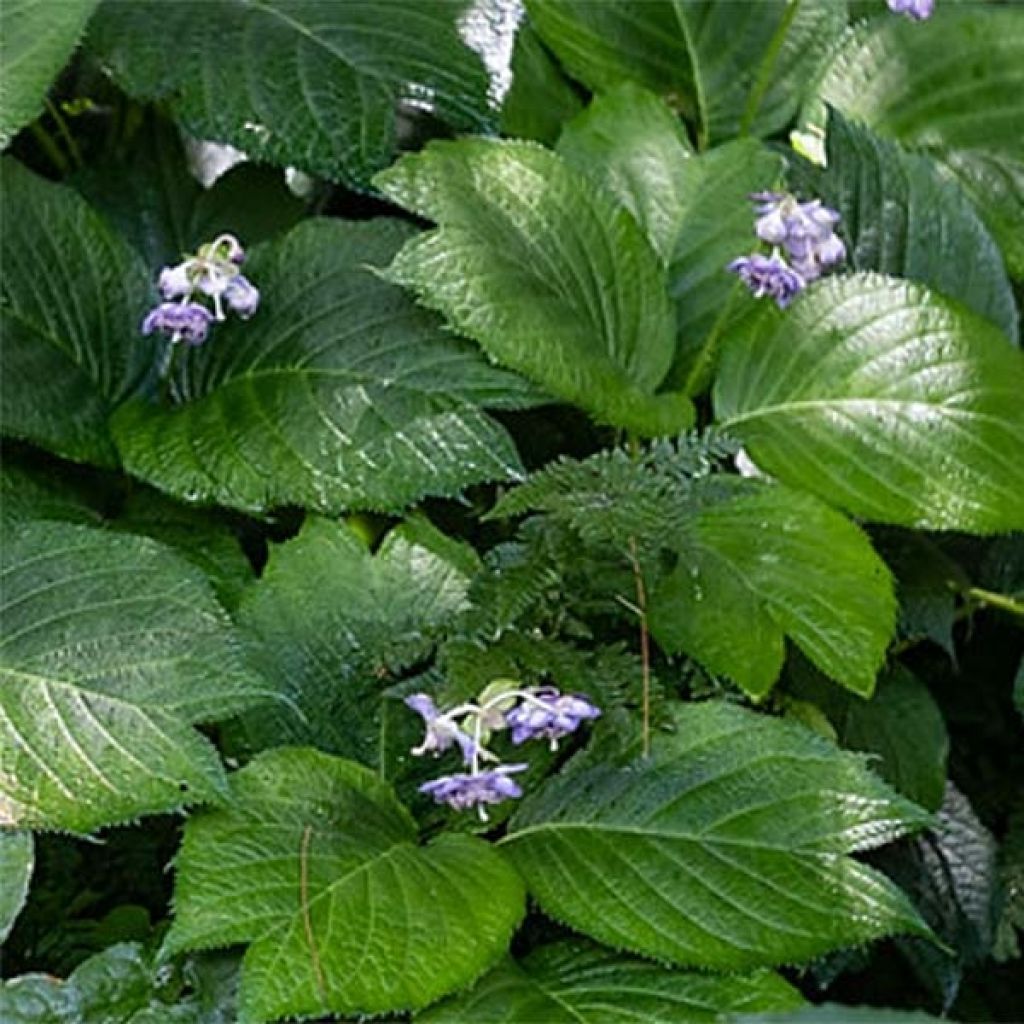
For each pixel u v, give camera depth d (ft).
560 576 3.21
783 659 3.24
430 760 3.22
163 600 3.12
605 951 3.05
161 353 3.66
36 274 3.59
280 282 3.57
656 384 3.58
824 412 3.50
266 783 3.06
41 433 3.48
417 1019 2.90
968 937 3.67
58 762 2.99
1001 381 3.46
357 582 3.32
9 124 3.47
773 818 3.06
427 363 3.45
